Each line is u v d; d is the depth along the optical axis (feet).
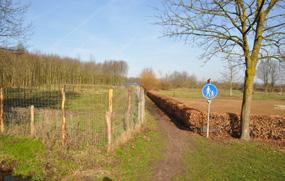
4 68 51.01
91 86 82.17
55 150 19.85
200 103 72.90
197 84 198.18
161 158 19.93
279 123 26.91
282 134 26.71
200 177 15.84
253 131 27.89
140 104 36.91
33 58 94.48
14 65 61.72
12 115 30.48
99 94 66.90
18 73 65.82
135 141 24.68
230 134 29.43
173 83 192.85
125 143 22.85
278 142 25.70
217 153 21.47
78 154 18.93
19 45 35.53
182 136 29.25
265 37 25.61
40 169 17.66
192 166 17.98
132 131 27.43
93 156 18.54
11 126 25.99
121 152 20.18
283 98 134.31
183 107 40.27
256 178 15.57
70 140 21.29
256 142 25.64
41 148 20.56
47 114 30.30
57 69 105.50
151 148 23.02
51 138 22.07
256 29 25.43
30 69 80.89
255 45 25.76
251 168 17.43
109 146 19.70
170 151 22.16
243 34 25.95
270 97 141.79
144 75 165.48
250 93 26.63
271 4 23.91
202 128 30.76
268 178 15.57
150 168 17.47
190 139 27.45
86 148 20.11
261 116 28.07
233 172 16.66
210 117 30.32
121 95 63.36
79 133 23.91
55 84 83.30
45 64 97.09
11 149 21.03
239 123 29.09
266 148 23.15
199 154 21.17
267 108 67.41
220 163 18.63
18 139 22.86
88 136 22.98
